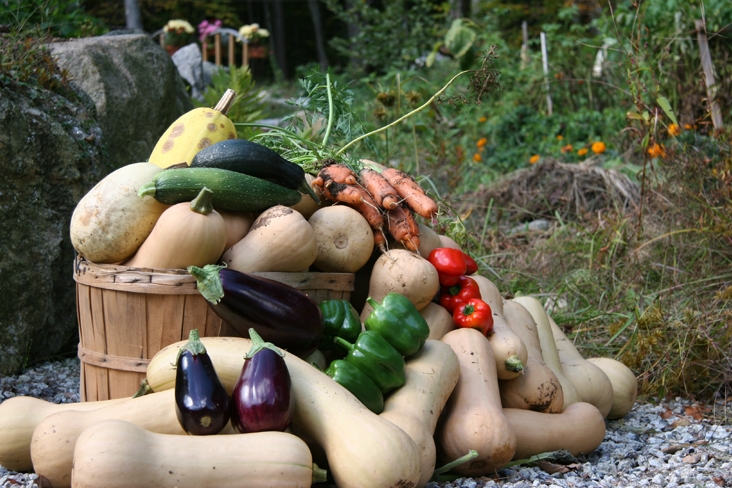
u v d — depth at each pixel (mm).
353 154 4184
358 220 3482
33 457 2693
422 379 3119
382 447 2623
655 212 6309
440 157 8773
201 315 3152
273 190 3312
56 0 7625
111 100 5805
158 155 3746
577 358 3990
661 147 5992
